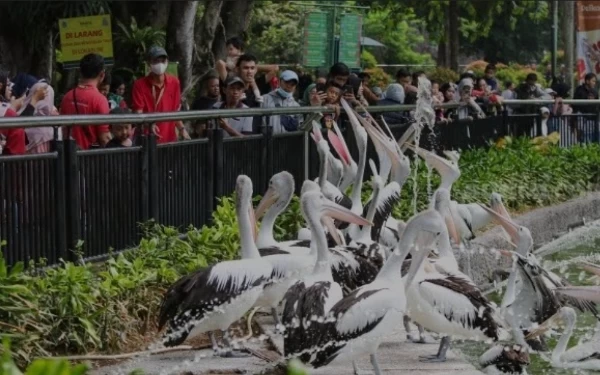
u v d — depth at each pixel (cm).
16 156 930
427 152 1284
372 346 787
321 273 834
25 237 943
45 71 1828
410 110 1602
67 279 866
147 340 905
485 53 5562
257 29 3928
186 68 1888
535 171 1856
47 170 964
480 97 2091
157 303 940
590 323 1109
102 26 1459
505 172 1780
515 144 2034
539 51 5606
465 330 870
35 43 1797
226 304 832
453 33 3847
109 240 1044
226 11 2102
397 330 982
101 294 896
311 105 1453
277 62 3869
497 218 1134
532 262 1002
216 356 867
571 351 972
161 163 1123
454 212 1269
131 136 1175
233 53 1667
